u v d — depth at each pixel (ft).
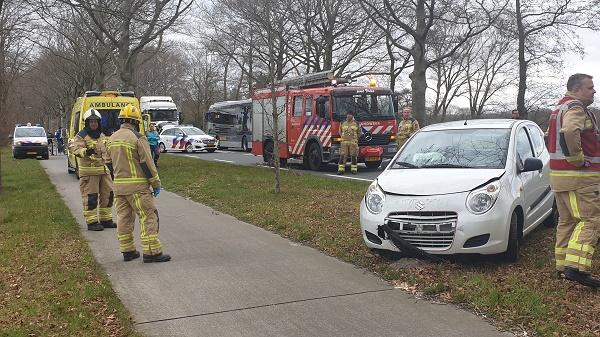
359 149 59.57
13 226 29.53
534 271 19.48
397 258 21.61
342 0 111.24
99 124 29.43
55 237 26.89
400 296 17.79
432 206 19.63
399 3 79.15
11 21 104.22
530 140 25.09
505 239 19.62
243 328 15.55
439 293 17.76
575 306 16.06
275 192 39.34
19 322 15.65
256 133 72.69
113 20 87.25
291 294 18.21
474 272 19.31
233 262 22.20
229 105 122.31
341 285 19.01
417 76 77.10
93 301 17.58
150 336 15.10
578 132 17.26
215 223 30.42
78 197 41.57
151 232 22.35
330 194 38.58
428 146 24.03
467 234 19.19
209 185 45.47
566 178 17.89
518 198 20.67
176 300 17.85
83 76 130.41
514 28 85.97
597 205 17.65
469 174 20.77
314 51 121.39
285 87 65.67
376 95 61.00
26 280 19.72
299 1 102.22
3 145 149.07
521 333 14.67
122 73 81.15
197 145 104.94
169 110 134.31
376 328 15.31
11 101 163.02
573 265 17.62
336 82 61.77
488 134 23.77
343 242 24.36
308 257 22.75
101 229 29.07
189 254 23.66
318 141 60.80
